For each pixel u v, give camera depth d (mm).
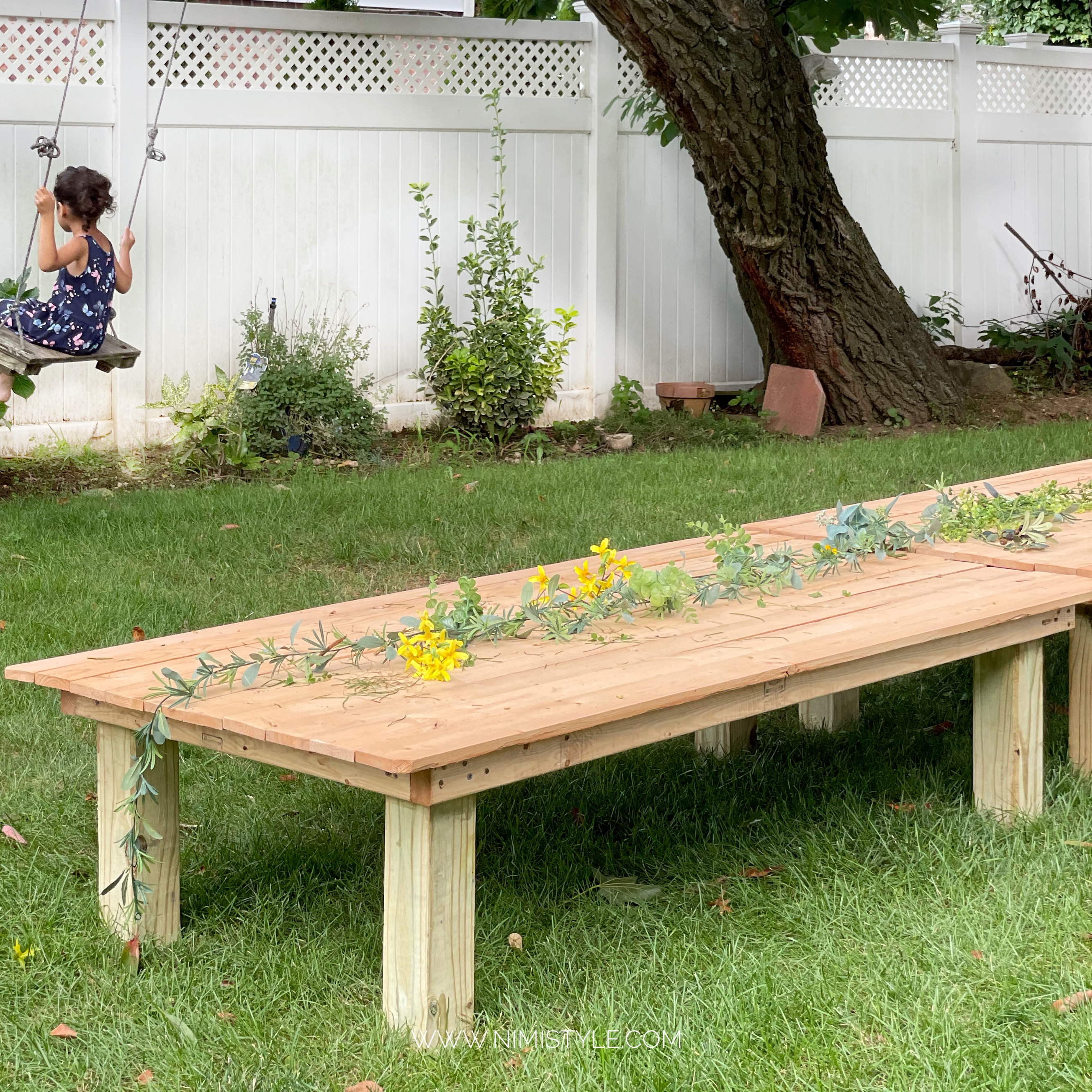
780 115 9086
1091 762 4031
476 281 9352
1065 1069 2494
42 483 8016
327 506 7055
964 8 17578
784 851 3523
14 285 7773
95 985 2922
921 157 11320
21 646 4957
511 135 9734
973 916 3090
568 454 9305
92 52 8477
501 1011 2785
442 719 2635
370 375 9398
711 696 2908
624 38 8812
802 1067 2570
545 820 3742
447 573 6082
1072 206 12055
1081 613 4000
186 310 8820
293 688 2914
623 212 10211
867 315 10039
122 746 3068
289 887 3332
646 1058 2570
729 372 10805
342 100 9109
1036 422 10367
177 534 6523
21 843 3566
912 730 4461
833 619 3387
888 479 7742
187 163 8727
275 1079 2559
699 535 6258
